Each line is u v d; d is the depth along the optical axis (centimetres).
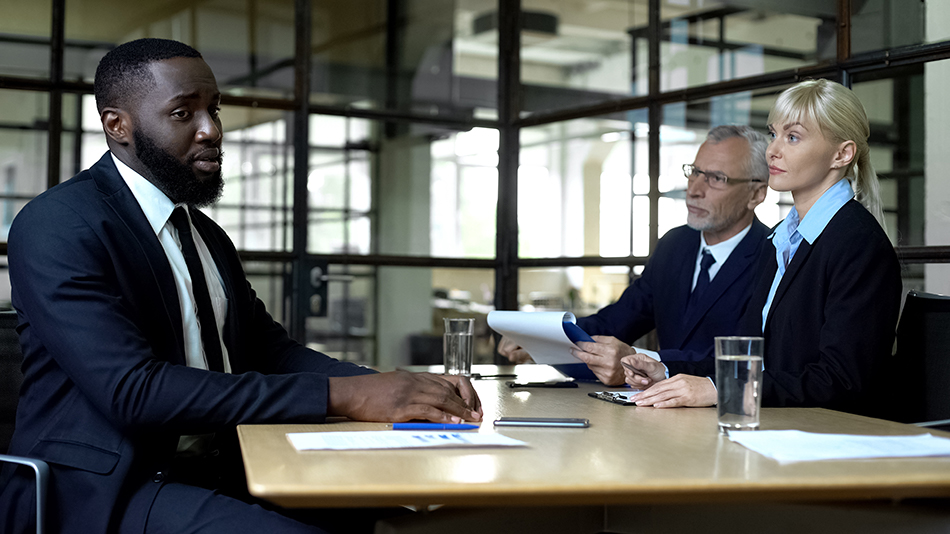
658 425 125
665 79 343
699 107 331
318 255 393
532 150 401
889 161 265
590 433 117
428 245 425
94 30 358
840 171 178
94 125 359
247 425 124
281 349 174
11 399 172
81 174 147
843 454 98
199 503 123
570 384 186
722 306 229
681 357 213
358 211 413
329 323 396
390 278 411
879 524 117
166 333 140
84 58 356
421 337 428
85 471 125
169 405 122
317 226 400
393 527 119
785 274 175
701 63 329
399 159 422
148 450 130
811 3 289
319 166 400
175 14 382
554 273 383
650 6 345
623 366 172
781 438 109
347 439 108
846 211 171
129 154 150
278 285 390
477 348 410
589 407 148
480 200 412
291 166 396
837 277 163
